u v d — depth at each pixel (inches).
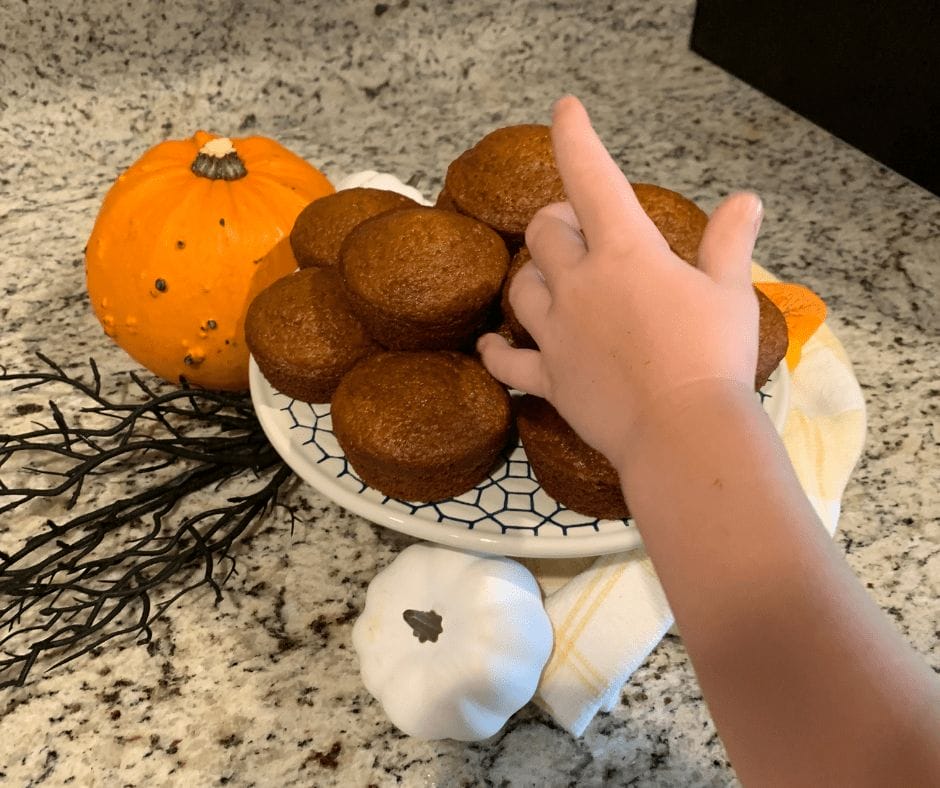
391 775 19.5
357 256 18.8
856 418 23.1
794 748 10.3
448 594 20.0
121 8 33.5
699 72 44.3
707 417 11.8
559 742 20.3
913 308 32.5
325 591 23.0
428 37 39.5
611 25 42.9
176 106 36.6
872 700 10.0
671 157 39.1
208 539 22.6
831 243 35.1
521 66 42.3
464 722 19.3
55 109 35.2
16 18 32.5
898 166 38.7
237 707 20.5
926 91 35.9
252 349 20.6
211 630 22.0
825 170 38.9
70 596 22.8
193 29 35.1
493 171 19.6
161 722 20.1
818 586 10.7
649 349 12.5
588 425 13.4
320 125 39.5
